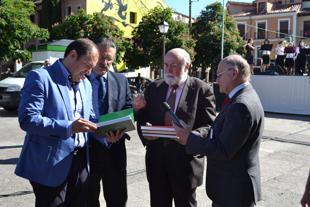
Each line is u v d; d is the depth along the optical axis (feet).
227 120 8.92
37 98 9.00
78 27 74.38
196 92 11.40
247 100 8.91
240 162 9.16
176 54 11.14
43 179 9.25
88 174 10.50
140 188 18.25
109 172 11.80
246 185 9.09
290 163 23.93
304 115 51.67
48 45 51.65
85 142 10.27
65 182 9.64
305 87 51.65
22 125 8.82
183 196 11.35
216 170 9.45
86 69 9.47
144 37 79.10
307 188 9.48
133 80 69.10
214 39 91.15
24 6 58.03
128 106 12.28
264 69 61.82
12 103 43.29
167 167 11.39
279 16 150.61
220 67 9.45
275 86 54.08
